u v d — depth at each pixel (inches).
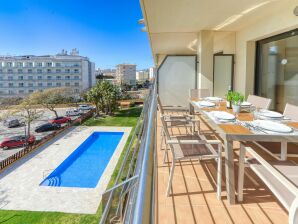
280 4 135.1
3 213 279.0
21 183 362.0
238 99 97.0
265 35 164.9
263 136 66.0
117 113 1031.6
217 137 127.8
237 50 208.8
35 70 1718.8
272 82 173.8
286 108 95.2
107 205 40.1
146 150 34.9
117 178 47.2
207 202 76.1
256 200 75.8
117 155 470.0
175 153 81.8
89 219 262.8
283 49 158.4
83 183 367.9
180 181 90.4
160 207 74.0
